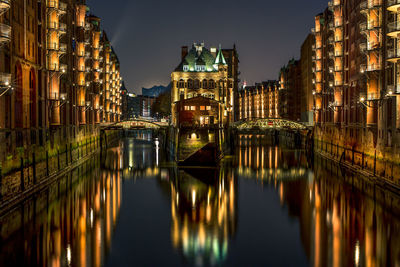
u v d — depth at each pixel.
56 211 32.16
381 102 41.31
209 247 25.52
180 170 55.66
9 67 32.78
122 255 23.92
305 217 32.03
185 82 89.31
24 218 29.73
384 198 36.84
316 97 81.50
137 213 33.09
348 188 42.06
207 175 51.94
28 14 38.38
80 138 61.41
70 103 56.16
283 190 42.47
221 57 90.81
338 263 22.73
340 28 63.72
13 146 31.92
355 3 55.62
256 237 27.33
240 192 41.62
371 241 26.06
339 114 64.12
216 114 71.56
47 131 43.00
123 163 63.00
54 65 45.56
